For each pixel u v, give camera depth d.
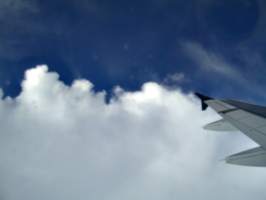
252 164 7.49
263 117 9.98
